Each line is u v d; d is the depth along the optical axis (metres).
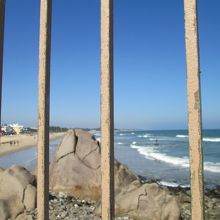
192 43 2.80
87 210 9.43
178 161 35.78
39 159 3.18
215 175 24.72
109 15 3.09
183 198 12.05
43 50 3.25
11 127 137.50
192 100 2.76
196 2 2.83
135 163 34.91
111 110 3.04
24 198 8.77
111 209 2.96
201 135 2.71
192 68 2.78
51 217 8.68
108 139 2.99
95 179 12.27
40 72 3.24
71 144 13.48
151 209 8.81
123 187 11.21
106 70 3.05
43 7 3.29
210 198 14.33
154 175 25.56
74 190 12.25
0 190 9.08
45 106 3.21
